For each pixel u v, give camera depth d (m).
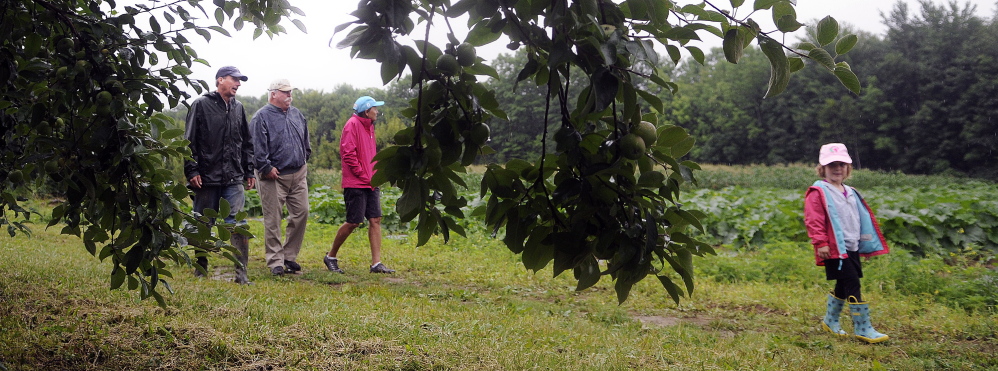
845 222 5.17
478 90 1.86
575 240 1.88
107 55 2.64
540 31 1.73
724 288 7.22
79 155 2.66
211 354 3.30
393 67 1.72
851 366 4.21
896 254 8.40
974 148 59.00
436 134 1.81
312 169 36.62
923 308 6.44
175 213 3.03
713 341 4.68
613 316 5.54
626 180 1.83
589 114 1.78
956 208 12.32
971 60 60.78
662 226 1.94
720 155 77.25
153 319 3.79
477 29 1.78
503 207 1.96
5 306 3.88
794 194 19.25
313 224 12.52
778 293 6.98
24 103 2.85
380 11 1.58
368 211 7.34
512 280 7.32
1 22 2.60
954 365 4.48
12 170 3.34
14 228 3.90
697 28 1.62
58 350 3.21
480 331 4.11
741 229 11.83
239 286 5.36
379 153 1.84
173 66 2.79
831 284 7.46
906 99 66.38
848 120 65.56
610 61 1.47
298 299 4.88
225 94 5.88
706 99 83.50
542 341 4.04
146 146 2.85
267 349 3.37
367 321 4.05
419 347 3.55
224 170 5.88
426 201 1.85
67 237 8.87
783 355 4.37
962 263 9.75
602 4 1.66
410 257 8.74
